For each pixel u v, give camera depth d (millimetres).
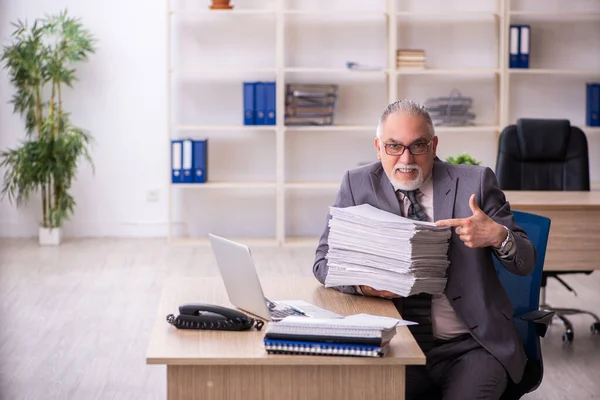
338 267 2594
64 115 7254
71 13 7453
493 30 7621
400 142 2617
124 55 7535
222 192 7734
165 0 7477
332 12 7258
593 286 6094
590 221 4535
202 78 7590
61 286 5926
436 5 7570
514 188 5379
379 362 2137
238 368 2195
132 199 7695
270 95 7238
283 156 7340
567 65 7668
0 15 7395
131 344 4656
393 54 7301
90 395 3898
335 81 7605
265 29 7578
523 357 2641
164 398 3867
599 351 4613
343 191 2820
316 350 2141
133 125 7613
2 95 7480
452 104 7434
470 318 2631
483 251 2678
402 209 2756
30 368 4258
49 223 7348
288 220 7773
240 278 2453
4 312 5273
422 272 2500
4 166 7531
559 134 5383
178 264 6645
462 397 2525
